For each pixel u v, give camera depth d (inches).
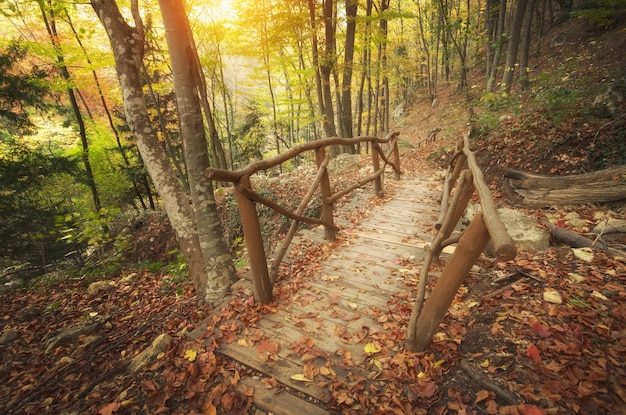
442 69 885.2
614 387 58.7
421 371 72.5
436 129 461.1
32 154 282.0
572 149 197.6
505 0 428.8
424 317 76.6
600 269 99.3
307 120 450.0
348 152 443.2
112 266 225.1
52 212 281.9
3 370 98.0
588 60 388.2
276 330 91.4
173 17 117.4
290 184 355.3
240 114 832.3
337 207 217.0
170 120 496.1
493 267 113.5
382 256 137.9
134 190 537.0
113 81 462.6
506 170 199.2
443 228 92.7
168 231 374.3
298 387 71.0
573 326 75.0
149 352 86.1
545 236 126.1
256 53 461.4
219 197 386.6
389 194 234.2
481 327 82.2
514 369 66.5
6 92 261.6
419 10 600.1
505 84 353.1
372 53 468.1
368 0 380.5
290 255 143.9
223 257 126.8
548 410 56.5
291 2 341.4
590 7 449.1
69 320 134.9
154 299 152.5
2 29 368.2
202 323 97.2
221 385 72.2
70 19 343.0
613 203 151.6
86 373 88.0
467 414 60.1
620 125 186.7
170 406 68.7
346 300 105.1
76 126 469.4
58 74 331.9
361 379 71.6
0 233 249.3
